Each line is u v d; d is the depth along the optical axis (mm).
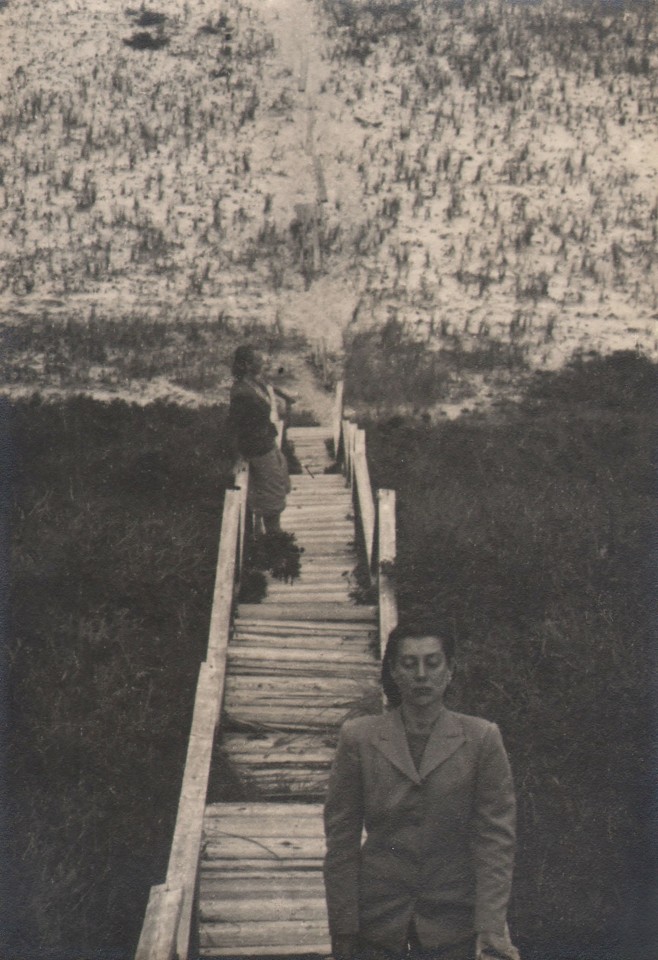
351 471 13352
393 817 4324
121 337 21266
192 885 5551
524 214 27234
